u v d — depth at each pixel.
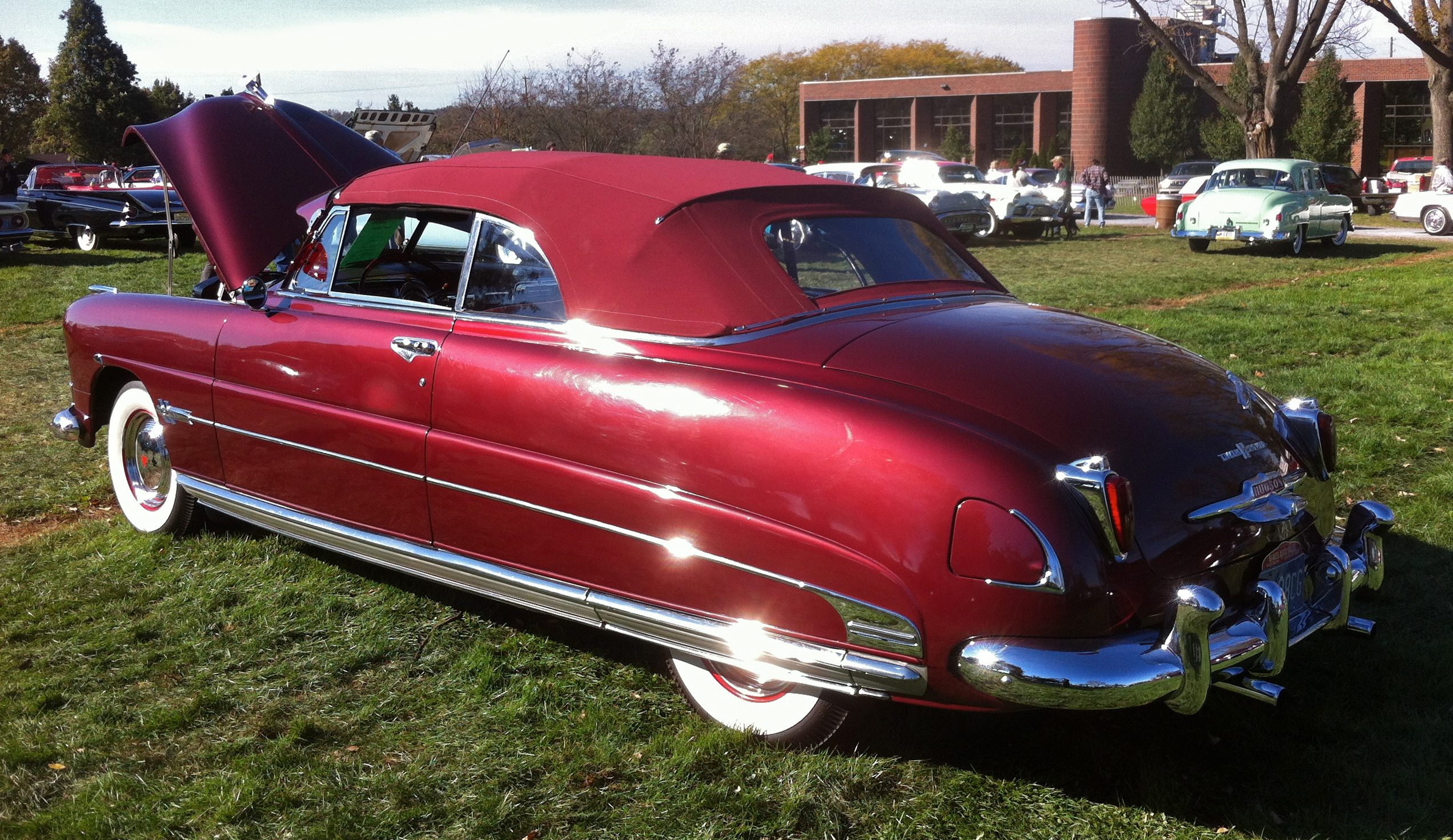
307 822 2.67
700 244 2.96
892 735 2.97
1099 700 2.34
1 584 4.17
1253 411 2.92
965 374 2.64
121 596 4.02
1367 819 2.57
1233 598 2.68
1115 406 2.63
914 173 22.47
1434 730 2.94
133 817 2.69
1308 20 28.34
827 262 3.14
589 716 3.12
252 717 3.17
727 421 2.68
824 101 61.19
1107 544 2.40
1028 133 56.31
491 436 3.12
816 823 2.62
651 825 2.64
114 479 4.70
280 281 3.93
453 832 2.62
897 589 2.47
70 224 18.80
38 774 2.92
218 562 4.31
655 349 2.90
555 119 36.06
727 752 2.91
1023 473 2.40
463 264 3.35
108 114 51.16
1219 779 2.78
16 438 6.48
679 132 41.56
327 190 4.68
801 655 2.63
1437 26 30.06
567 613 3.11
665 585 2.84
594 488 2.91
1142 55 50.56
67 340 4.67
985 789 2.75
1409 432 5.73
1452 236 21.47
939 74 76.06
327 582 4.10
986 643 2.41
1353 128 40.94
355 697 3.28
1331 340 8.43
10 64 57.03
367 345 3.45
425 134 12.95
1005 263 16.52
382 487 3.46
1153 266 15.58
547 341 3.09
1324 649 3.42
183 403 4.11
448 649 3.56
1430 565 4.00
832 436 2.54
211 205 4.36
